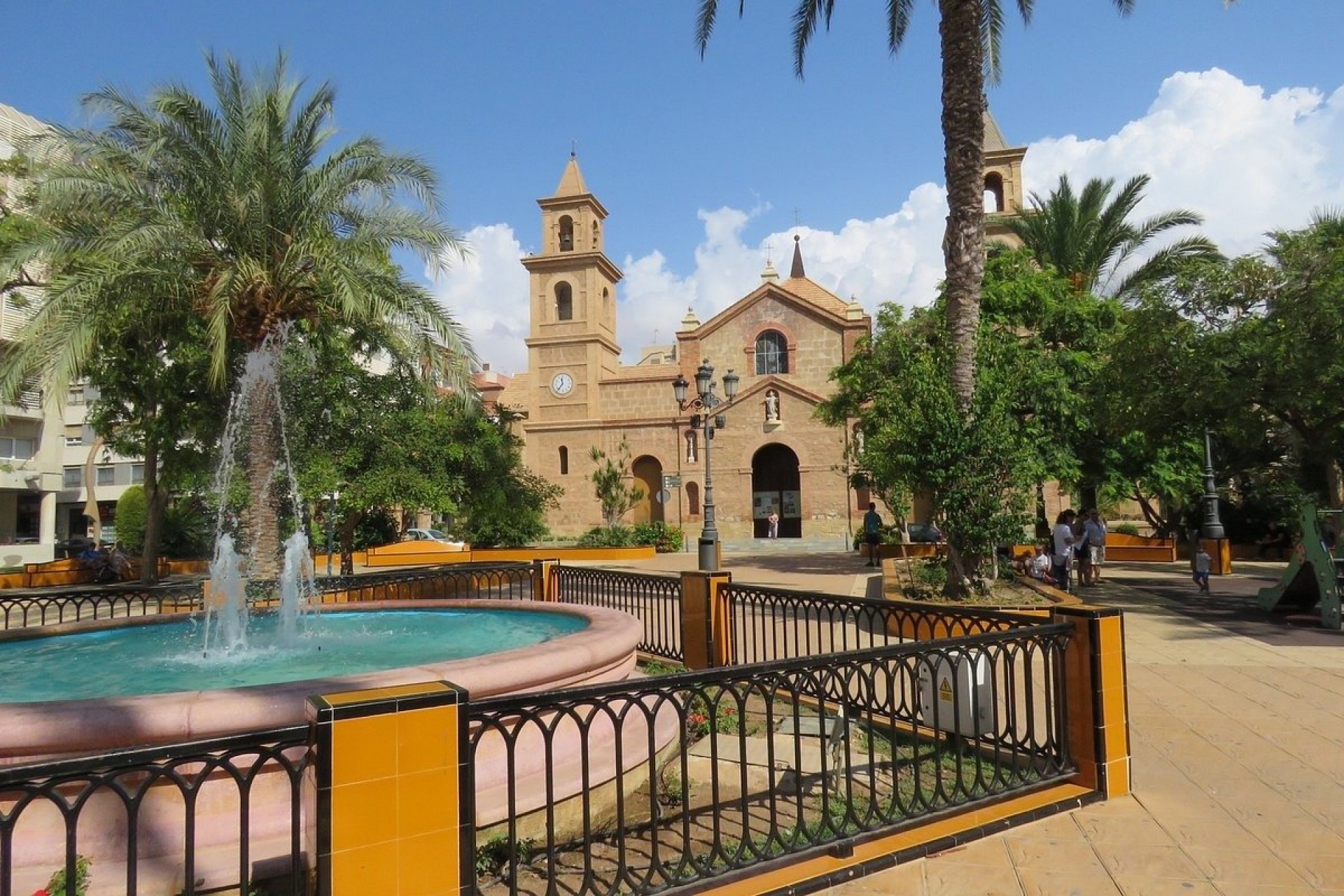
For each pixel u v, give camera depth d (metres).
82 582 24.36
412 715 2.88
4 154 26.36
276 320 12.70
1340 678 7.79
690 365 39.69
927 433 11.64
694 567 25.27
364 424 17.81
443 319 13.16
